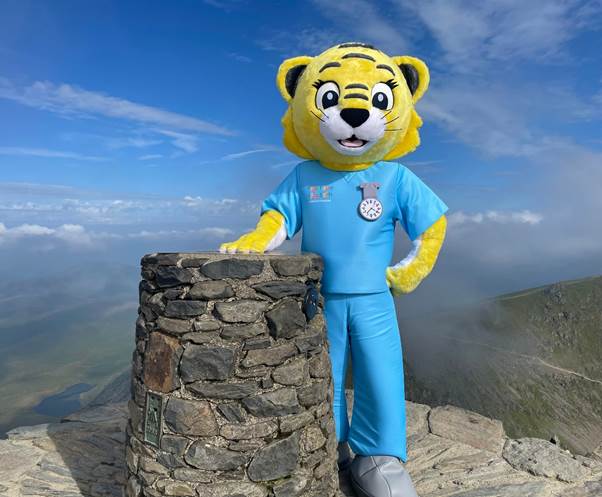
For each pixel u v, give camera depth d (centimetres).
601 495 426
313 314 341
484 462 489
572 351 10594
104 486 435
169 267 311
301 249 426
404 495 380
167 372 305
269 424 308
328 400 357
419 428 576
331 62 384
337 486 367
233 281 307
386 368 403
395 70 394
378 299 402
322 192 410
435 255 406
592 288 12100
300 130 405
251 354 304
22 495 418
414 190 411
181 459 299
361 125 367
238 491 299
